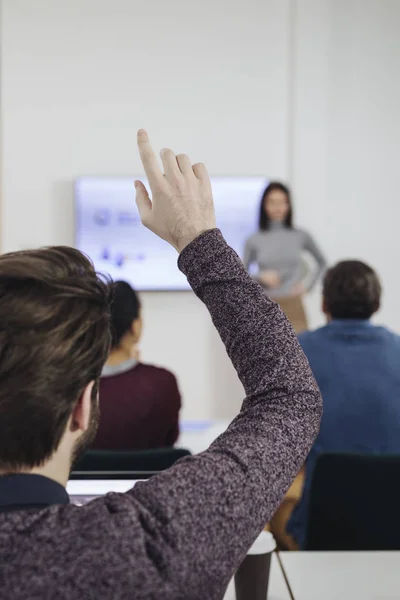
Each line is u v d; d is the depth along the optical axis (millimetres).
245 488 501
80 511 476
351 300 1971
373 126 4797
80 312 493
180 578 456
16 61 4699
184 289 4812
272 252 4656
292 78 4758
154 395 1762
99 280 530
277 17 4734
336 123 4789
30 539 451
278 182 4648
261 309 591
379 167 4828
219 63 4762
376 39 4727
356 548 1620
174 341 4918
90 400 522
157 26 4727
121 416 1736
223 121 4801
